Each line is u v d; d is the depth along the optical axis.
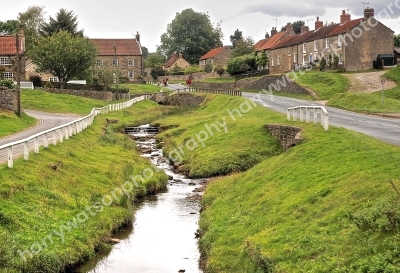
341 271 11.66
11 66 74.56
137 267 16.52
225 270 14.98
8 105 44.78
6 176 18.98
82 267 16.27
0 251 14.09
